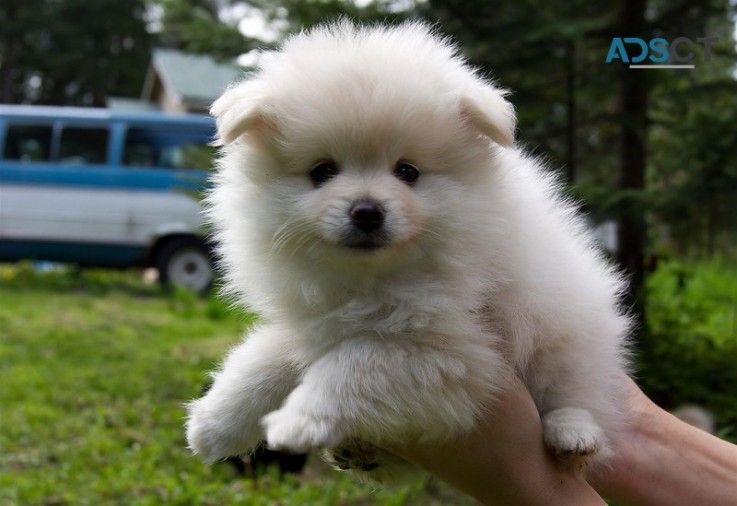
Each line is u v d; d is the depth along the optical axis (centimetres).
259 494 98
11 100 746
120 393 140
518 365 50
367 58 47
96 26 761
